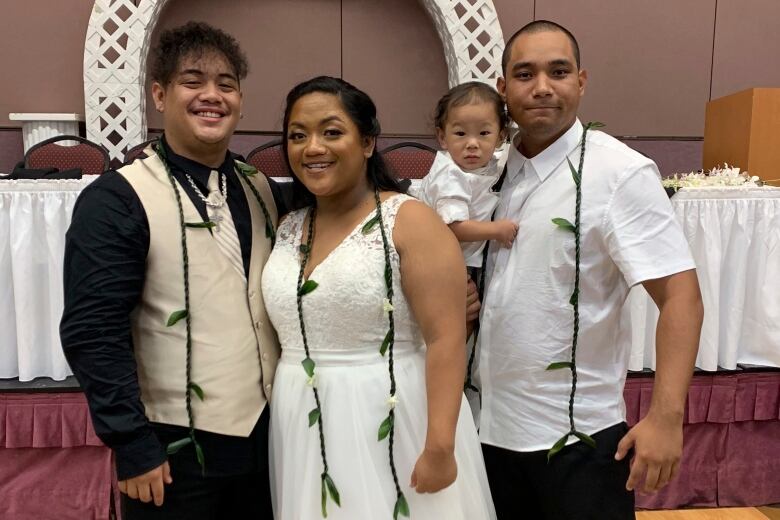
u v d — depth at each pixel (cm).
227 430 132
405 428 131
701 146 489
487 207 152
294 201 150
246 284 141
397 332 132
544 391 142
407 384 132
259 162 332
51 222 248
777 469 271
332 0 451
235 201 145
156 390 132
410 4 459
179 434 131
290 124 133
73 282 124
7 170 436
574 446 141
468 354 159
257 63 448
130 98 403
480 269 157
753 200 262
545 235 140
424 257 127
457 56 427
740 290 264
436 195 151
